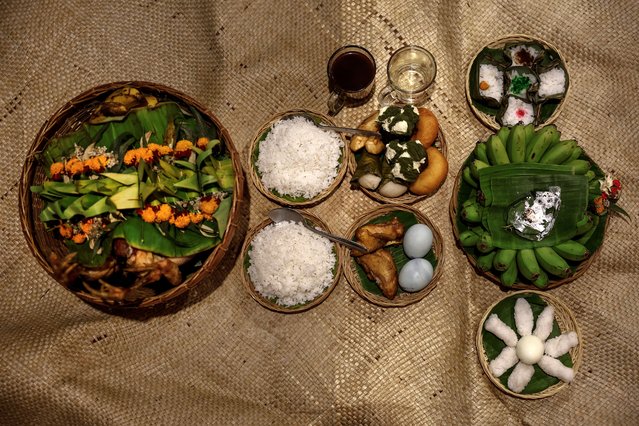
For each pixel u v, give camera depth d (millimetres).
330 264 1534
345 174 1624
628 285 1596
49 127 1373
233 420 1545
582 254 1426
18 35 1600
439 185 1541
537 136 1447
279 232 1509
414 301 1521
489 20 1660
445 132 1647
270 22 1649
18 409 1520
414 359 1586
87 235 1308
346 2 1646
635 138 1636
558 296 1604
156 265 1267
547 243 1418
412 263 1495
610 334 1583
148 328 1579
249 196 1635
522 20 1660
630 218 1614
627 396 1565
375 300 1522
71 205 1308
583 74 1653
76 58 1619
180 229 1330
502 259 1422
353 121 1646
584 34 1656
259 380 1572
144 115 1359
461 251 1613
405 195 1584
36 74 1609
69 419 1522
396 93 1626
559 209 1414
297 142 1504
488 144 1460
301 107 1650
